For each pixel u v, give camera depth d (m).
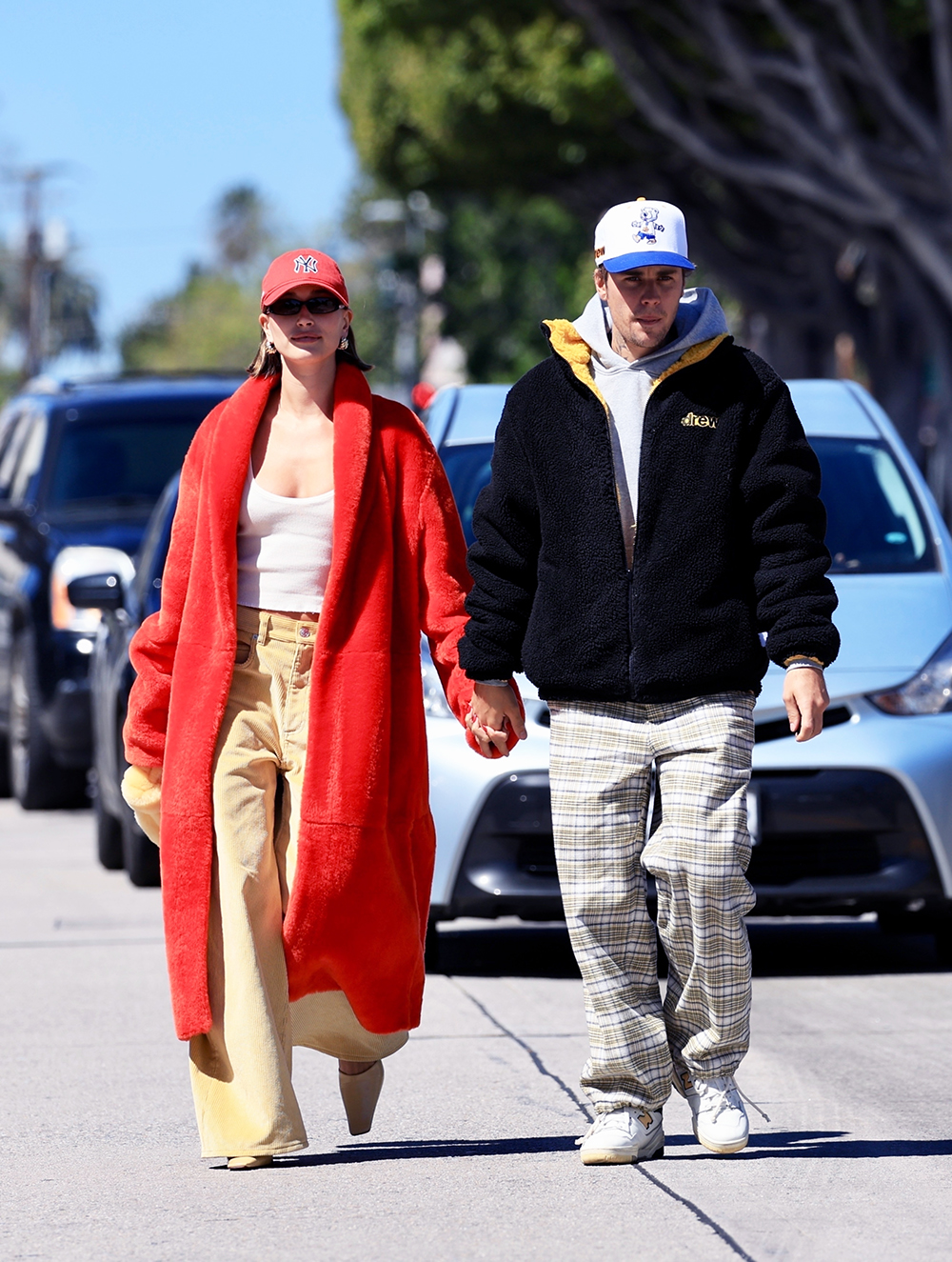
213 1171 10.94
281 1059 10.59
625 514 10.51
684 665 10.34
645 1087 10.77
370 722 10.62
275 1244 9.48
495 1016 15.22
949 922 17.03
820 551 10.39
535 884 16.02
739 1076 13.04
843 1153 11.03
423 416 20.16
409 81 67.44
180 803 10.60
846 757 15.96
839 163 51.09
